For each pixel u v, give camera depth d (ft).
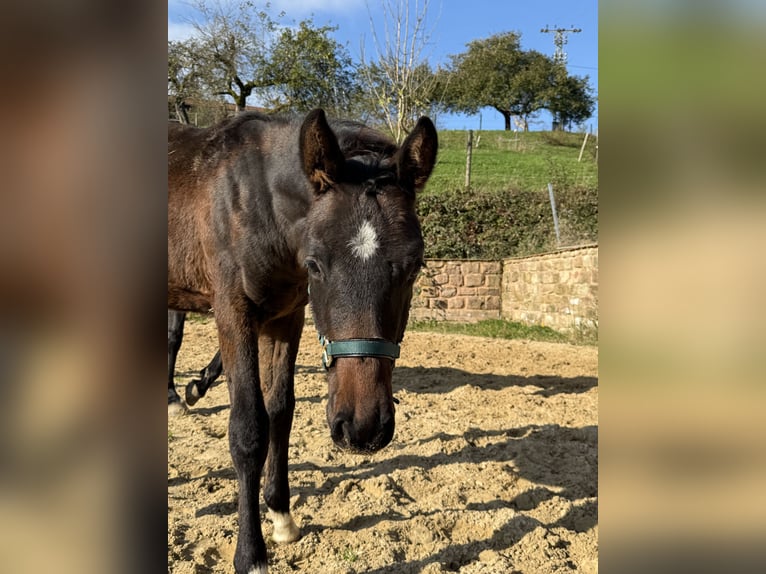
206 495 11.70
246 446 8.81
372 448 6.93
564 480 12.99
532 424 17.10
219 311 9.75
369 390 7.06
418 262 7.68
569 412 18.42
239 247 9.48
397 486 12.39
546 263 39.45
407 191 8.15
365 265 7.34
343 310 7.25
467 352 29.86
